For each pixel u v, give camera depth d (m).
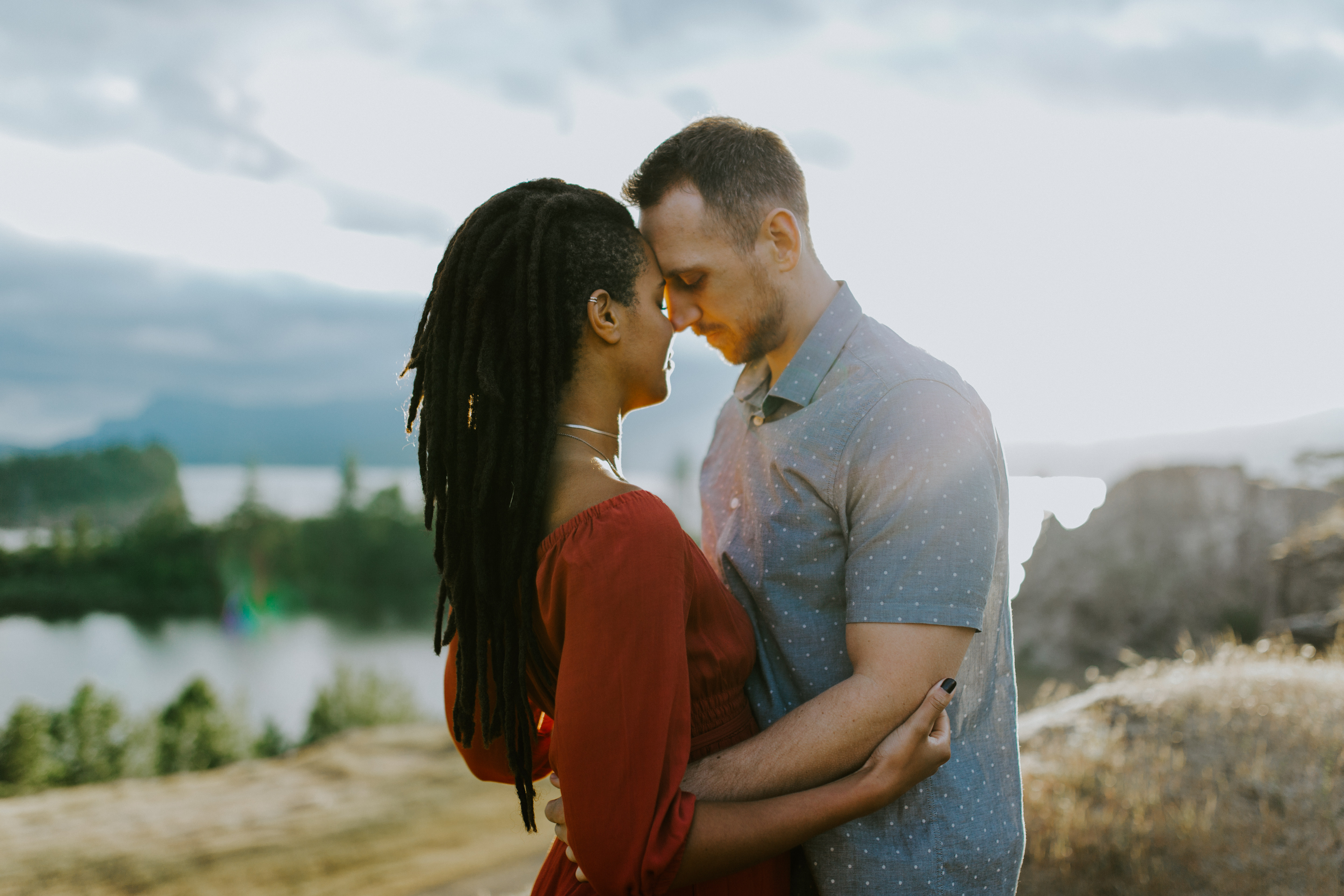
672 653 1.05
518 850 6.13
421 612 71.69
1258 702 3.35
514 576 1.18
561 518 1.15
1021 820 1.43
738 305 1.45
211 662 51.31
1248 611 11.68
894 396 1.32
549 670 1.21
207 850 6.34
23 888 5.68
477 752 1.48
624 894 1.04
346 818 7.00
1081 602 12.73
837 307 1.46
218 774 8.51
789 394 1.44
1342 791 2.70
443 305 1.25
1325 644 5.18
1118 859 2.61
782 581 1.43
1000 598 1.45
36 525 130.00
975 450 1.28
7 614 70.75
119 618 70.44
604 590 1.04
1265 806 2.71
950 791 1.33
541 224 1.19
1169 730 3.26
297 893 5.50
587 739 1.02
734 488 1.62
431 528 1.29
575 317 1.21
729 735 1.29
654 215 1.44
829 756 1.18
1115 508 13.26
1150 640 12.11
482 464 1.20
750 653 1.35
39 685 45.84
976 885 1.33
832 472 1.35
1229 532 12.34
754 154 1.43
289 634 62.75
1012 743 1.45
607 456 1.25
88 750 14.15
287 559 76.94
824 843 1.34
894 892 1.31
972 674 1.38
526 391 1.19
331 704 17.47
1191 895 2.44
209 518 91.38
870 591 1.26
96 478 143.00
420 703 18.59
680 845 1.03
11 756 13.23
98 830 6.83
